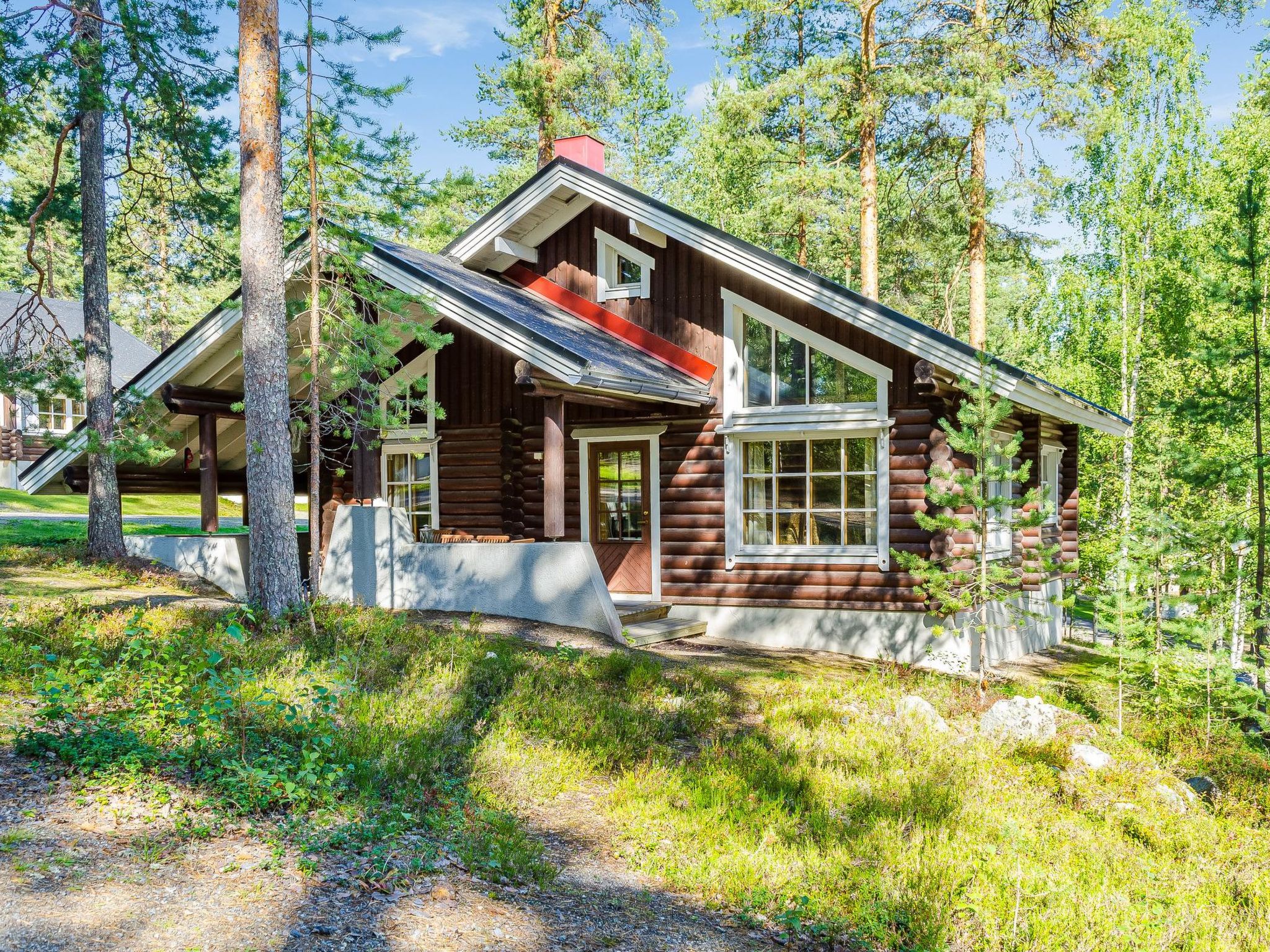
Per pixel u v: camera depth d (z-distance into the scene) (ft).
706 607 48.21
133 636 24.57
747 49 77.56
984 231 76.23
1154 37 71.56
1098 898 19.61
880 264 97.40
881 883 19.24
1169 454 49.14
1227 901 21.48
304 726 22.93
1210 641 37.55
